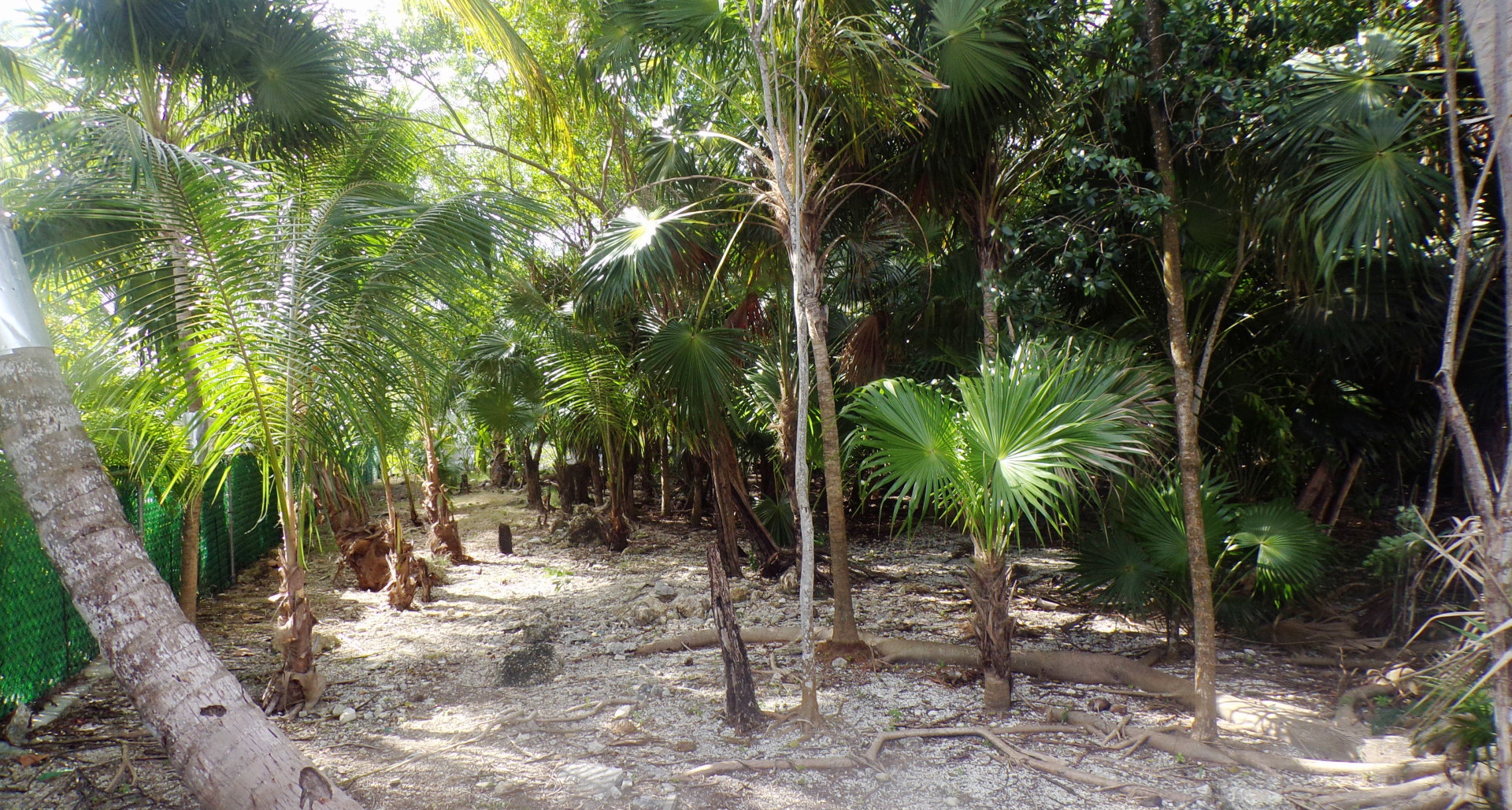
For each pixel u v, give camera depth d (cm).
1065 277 564
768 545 953
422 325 546
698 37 626
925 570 970
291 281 504
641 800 379
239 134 674
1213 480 553
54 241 474
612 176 1125
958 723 475
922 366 843
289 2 650
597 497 1628
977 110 568
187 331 476
